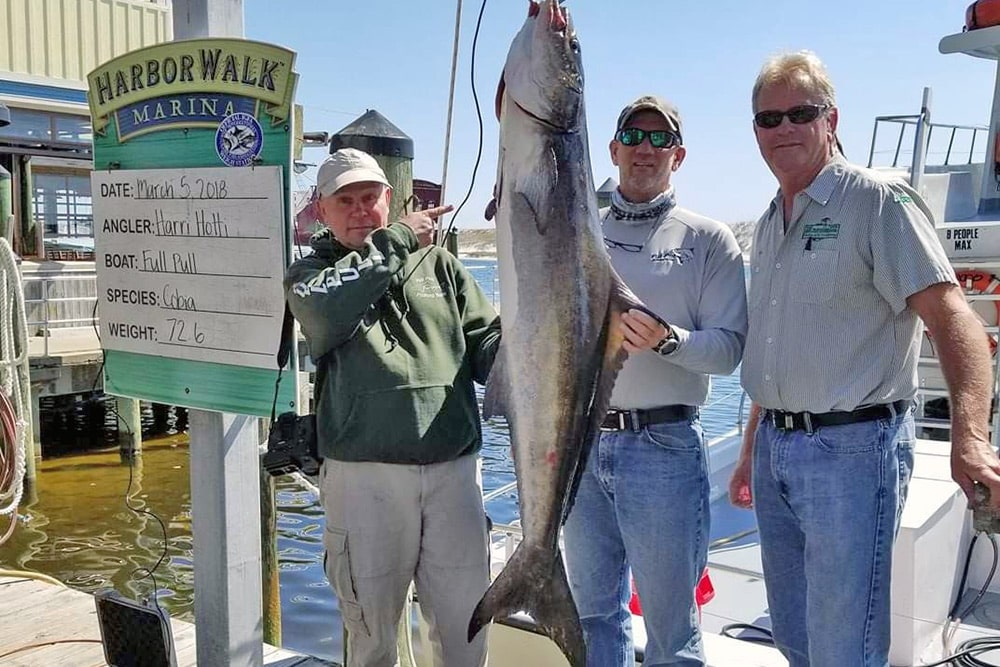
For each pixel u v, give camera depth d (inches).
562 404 95.7
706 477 122.3
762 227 115.6
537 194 91.7
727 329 116.0
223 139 119.2
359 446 108.6
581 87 91.3
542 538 98.2
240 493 127.9
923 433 235.9
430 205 149.1
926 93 235.9
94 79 131.1
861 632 103.8
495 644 143.3
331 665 149.6
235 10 123.1
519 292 94.3
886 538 103.9
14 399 180.4
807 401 105.7
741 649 141.3
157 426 592.4
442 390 111.7
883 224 100.7
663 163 120.3
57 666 147.6
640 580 119.6
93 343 516.1
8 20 572.4
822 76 106.1
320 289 104.5
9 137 573.3
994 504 87.0
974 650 133.1
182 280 125.5
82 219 657.0
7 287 179.0
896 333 103.7
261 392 119.2
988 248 222.4
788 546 112.3
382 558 110.3
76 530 387.5
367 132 138.9
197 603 130.7
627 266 121.3
